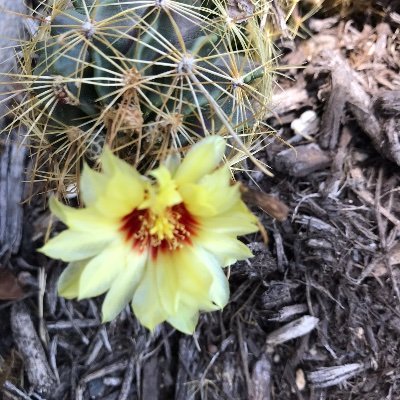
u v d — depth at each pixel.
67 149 0.13
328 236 0.17
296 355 0.17
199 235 0.12
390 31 0.19
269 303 0.17
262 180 0.18
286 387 0.17
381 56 0.19
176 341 0.17
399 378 0.17
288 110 0.19
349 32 0.20
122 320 0.17
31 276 0.17
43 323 0.16
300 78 0.19
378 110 0.18
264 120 0.18
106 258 0.11
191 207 0.11
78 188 0.14
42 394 0.16
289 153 0.18
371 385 0.17
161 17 0.12
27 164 0.17
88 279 0.11
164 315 0.12
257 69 0.13
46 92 0.12
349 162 0.18
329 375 0.17
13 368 0.16
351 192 0.18
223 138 0.12
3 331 0.16
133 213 0.12
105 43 0.11
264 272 0.17
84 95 0.12
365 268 0.17
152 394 0.17
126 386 0.17
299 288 0.17
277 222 0.18
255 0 0.16
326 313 0.17
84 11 0.13
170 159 0.11
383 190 0.18
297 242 0.17
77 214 0.11
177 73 0.11
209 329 0.17
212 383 0.17
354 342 0.17
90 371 0.17
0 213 0.17
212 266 0.12
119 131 0.12
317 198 0.18
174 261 0.12
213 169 0.12
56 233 0.17
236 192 0.11
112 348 0.17
